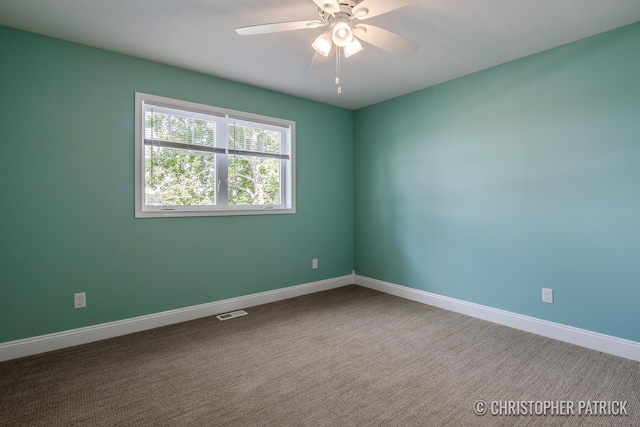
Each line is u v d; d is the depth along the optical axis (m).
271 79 3.26
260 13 2.12
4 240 2.27
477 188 3.11
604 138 2.36
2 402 1.80
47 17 2.15
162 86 2.88
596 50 2.38
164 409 1.75
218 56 2.74
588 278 2.45
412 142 3.68
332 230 4.21
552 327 2.63
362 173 4.30
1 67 2.25
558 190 2.59
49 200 2.42
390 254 3.97
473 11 2.08
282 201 3.78
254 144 3.53
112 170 2.67
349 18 1.73
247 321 3.04
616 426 1.60
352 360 2.29
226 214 3.29
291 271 3.82
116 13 2.10
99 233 2.62
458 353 2.38
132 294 2.78
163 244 2.93
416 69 3.02
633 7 2.03
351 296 3.85
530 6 2.02
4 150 2.26
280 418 1.67
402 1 1.55
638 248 2.23
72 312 2.52
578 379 2.02
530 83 2.73
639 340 2.23
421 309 3.38
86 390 1.92
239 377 2.07
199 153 3.17
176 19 2.18
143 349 2.46
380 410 1.74
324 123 4.09
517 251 2.84
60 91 2.45
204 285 3.17
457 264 3.29
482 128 3.06
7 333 2.29
